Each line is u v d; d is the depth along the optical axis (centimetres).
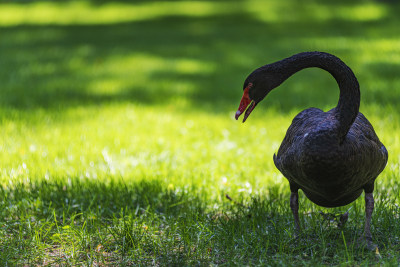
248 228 823
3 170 1104
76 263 728
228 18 4091
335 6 4397
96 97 1861
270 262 701
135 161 1182
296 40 2997
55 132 1419
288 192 969
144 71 2331
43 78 2184
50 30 3831
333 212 876
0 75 2225
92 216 866
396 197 902
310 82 2066
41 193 977
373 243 740
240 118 1598
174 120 1568
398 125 1356
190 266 707
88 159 1199
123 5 5044
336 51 2509
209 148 1285
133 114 1623
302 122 746
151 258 742
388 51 2481
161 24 3978
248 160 1164
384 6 4312
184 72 2305
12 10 5125
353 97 686
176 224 823
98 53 2795
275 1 4766
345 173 667
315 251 736
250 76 759
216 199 952
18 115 1573
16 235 815
